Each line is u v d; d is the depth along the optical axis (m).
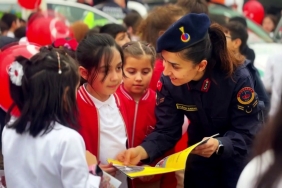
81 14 6.18
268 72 3.22
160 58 2.78
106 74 2.20
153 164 2.48
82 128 2.25
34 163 1.88
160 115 2.46
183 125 2.67
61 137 1.85
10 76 1.95
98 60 2.19
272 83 3.16
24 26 4.66
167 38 2.12
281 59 3.16
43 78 1.89
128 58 2.45
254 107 2.32
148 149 2.37
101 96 2.30
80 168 1.83
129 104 2.46
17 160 1.93
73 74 1.94
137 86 2.46
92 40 2.22
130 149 2.30
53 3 6.09
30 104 1.89
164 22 2.96
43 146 1.87
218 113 2.33
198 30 2.12
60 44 2.77
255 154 1.47
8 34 5.34
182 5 3.14
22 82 1.91
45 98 1.88
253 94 2.30
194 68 2.18
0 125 2.57
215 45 2.23
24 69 1.92
